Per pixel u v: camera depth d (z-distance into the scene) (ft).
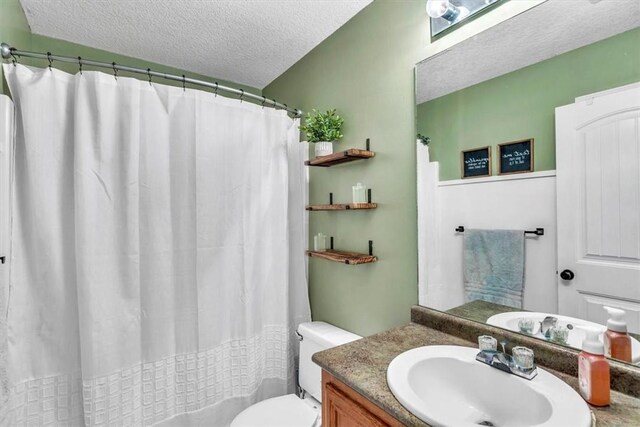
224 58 7.06
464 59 3.94
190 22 5.73
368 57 5.29
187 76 7.65
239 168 5.93
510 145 3.54
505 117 3.58
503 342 3.47
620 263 2.82
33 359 4.41
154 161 5.10
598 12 2.94
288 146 6.74
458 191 4.03
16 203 4.34
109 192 4.73
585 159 3.01
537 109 3.33
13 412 4.24
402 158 4.71
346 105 5.77
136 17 5.56
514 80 3.50
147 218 5.05
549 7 3.25
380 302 5.07
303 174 6.77
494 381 3.01
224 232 5.74
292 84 7.38
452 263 4.09
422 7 4.43
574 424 2.21
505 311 3.57
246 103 6.06
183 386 5.35
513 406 2.84
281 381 6.39
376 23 5.14
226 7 5.32
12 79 4.31
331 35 6.13
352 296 5.64
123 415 4.77
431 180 4.33
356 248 5.55
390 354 3.47
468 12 3.88
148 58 7.02
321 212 6.46
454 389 3.21
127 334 4.83
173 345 5.27
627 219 2.77
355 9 5.42
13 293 4.28
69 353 4.61
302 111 7.01
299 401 5.09
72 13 5.41
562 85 3.15
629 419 2.35
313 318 6.73
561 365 3.05
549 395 2.59
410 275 4.59
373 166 5.20
